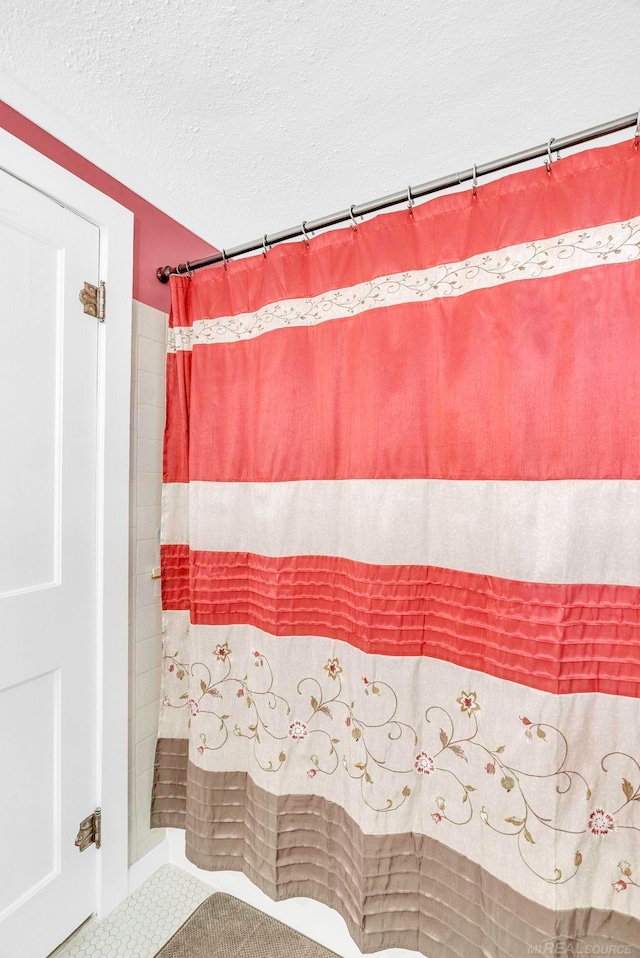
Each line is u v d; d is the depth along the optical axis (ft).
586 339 2.71
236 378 4.17
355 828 3.34
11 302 3.25
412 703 3.26
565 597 2.74
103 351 3.90
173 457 4.48
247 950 3.68
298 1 2.70
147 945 3.68
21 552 3.32
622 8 2.71
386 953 3.43
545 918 2.64
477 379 3.05
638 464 2.61
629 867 2.67
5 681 3.19
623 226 2.64
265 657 3.83
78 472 3.71
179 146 3.91
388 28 2.86
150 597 4.43
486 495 3.02
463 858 3.07
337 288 3.64
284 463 3.74
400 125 3.65
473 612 3.08
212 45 2.99
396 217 3.37
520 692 2.82
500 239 2.99
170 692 4.44
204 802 4.03
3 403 3.21
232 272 4.20
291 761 3.73
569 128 3.70
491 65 3.12
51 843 3.50
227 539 4.14
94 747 3.84
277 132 3.74
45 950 3.43
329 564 3.70
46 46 3.02
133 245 4.23
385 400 3.31
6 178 3.17
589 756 2.72
